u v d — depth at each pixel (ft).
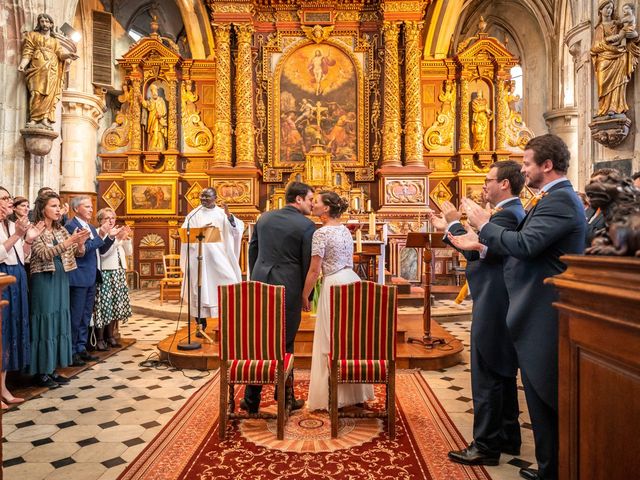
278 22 39.58
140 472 9.09
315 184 37.73
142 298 33.30
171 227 40.24
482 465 9.39
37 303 14.28
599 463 4.89
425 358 16.46
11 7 21.52
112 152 41.24
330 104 39.70
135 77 40.55
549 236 7.43
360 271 26.96
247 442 10.44
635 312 4.22
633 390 4.31
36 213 14.57
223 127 38.19
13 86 21.62
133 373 16.07
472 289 9.75
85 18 40.50
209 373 16.08
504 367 9.26
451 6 39.65
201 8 39.68
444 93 41.73
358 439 10.59
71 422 11.78
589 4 22.08
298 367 16.90
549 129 46.98
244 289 10.54
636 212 4.77
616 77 18.53
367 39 39.70
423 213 36.99
